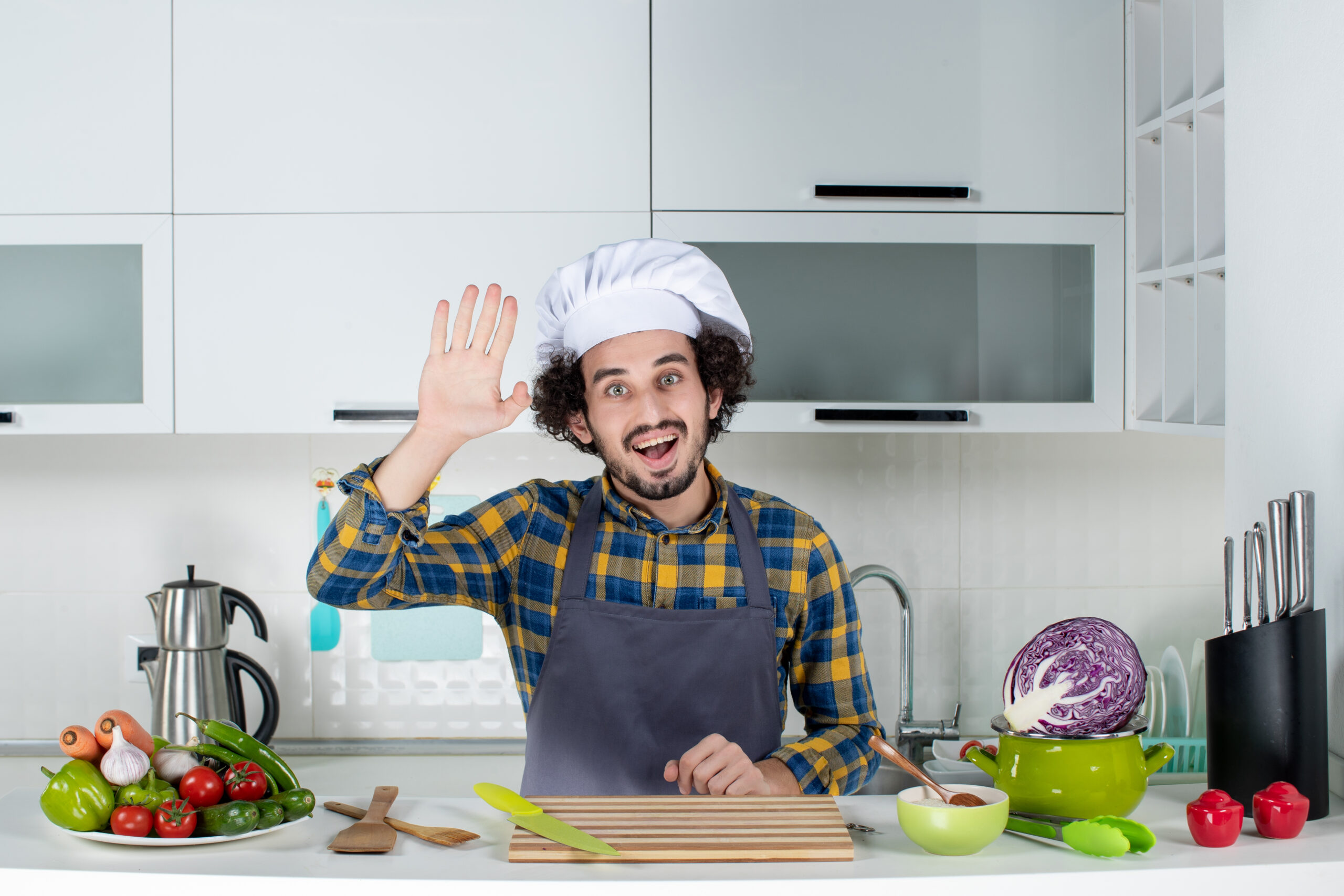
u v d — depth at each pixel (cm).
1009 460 197
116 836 72
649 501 110
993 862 68
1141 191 162
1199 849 69
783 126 160
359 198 157
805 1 159
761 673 109
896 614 196
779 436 195
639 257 105
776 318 163
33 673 190
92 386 159
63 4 155
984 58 161
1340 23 80
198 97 156
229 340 157
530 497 117
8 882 68
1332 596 83
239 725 170
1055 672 73
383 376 158
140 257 158
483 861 69
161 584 190
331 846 71
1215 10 146
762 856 68
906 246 164
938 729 182
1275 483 90
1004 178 162
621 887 63
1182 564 199
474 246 158
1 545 189
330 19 157
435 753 188
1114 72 163
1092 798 72
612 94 158
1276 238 89
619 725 107
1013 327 165
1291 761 74
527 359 159
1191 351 156
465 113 157
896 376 164
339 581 92
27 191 155
